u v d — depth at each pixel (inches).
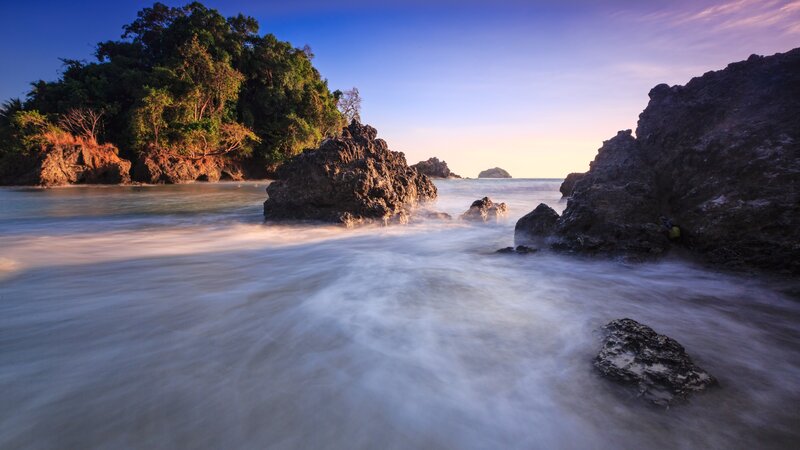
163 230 425.4
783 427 100.8
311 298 195.2
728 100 275.4
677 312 177.9
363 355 137.2
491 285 214.8
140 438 97.7
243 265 271.3
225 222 480.4
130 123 1737.2
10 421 103.5
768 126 238.8
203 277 238.2
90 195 981.2
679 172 269.3
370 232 401.4
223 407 108.8
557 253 273.1
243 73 2468.0
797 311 178.1
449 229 417.7
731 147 245.6
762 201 216.1
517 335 152.7
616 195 270.7
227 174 2177.7
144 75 2034.9
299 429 100.7
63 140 1628.9
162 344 145.5
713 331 158.9
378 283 219.5
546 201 732.0
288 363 131.9
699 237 233.5
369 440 97.3
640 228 252.8
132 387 118.3
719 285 210.8
